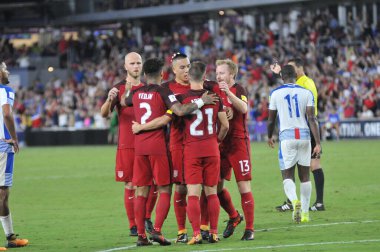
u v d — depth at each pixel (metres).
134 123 27.19
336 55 98.38
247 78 98.44
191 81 27.06
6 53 124.88
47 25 127.62
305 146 31.17
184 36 113.06
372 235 27.41
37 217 36.22
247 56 103.50
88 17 124.44
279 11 114.44
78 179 54.44
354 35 101.25
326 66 96.12
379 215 32.69
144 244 26.95
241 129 28.30
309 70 94.25
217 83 28.94
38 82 116.62
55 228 32.44
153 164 26.94
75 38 129.25
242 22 114.25
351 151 69.25
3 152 27.70
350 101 90.25
